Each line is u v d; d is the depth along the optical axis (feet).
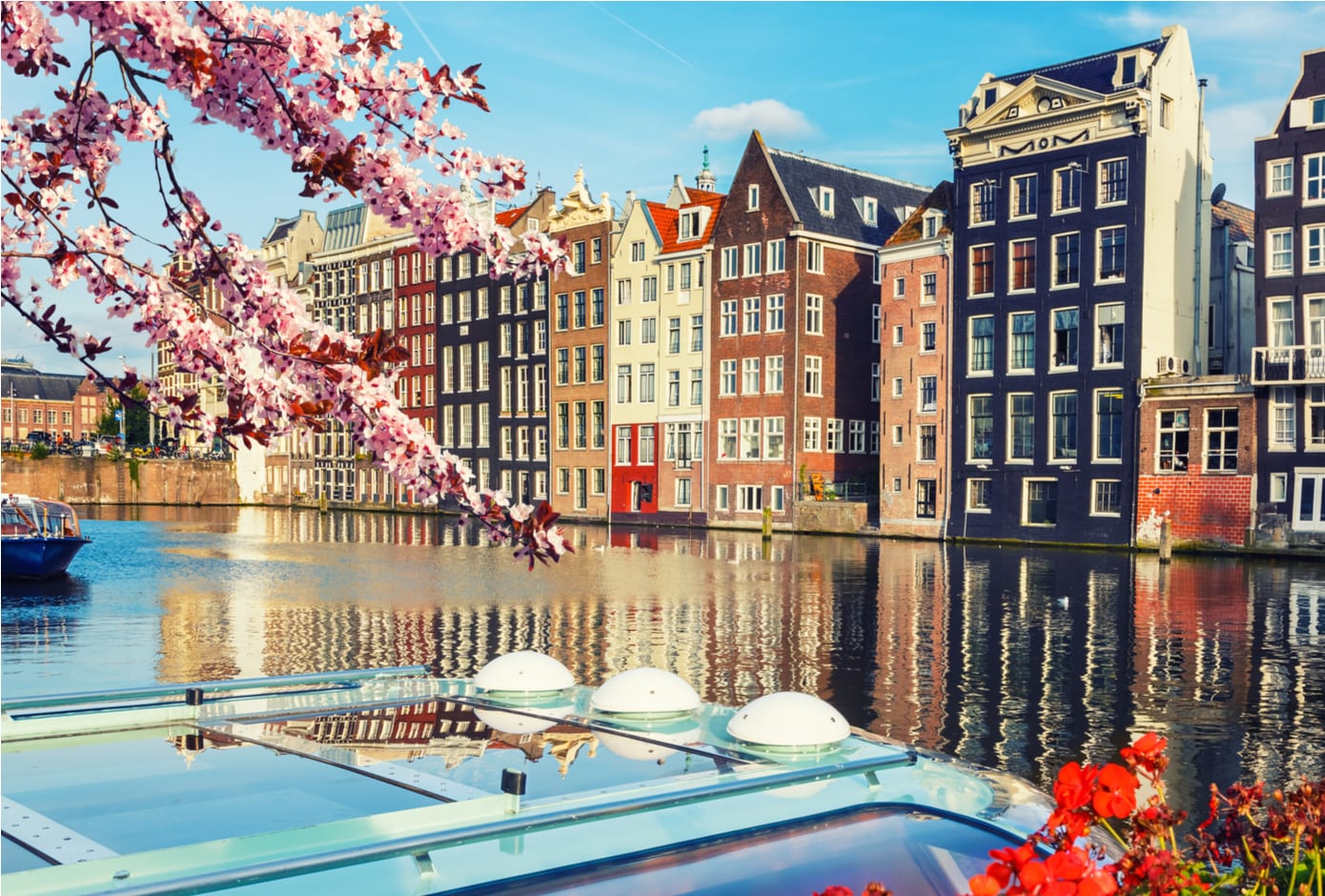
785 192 157.38
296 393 12.69
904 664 50.57
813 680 47.03
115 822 9.10
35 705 11.99
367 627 62.03
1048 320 129.80
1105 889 8.04
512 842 8.83
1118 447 124.16
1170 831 9.68
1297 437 110.63
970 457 137.49
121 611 69.00
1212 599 75.05
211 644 56.13
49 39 10.71
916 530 142.82
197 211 12.91
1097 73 127.75
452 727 12.34
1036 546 128.88
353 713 12.85
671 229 175.73
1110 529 123.95
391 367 12.96
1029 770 33.63
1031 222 131.03
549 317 190.90
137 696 12.67
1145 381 120.98
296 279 251.19
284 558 110.32
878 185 172.86
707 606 70.74
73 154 12.56
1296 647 54.90
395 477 12.42
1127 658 52.11
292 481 254.06
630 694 13.02
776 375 158.92
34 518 92.43
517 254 12.63
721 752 11.55
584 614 67.26
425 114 11.87
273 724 12.14
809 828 9.90
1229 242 141.69
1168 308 125.70
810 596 76.59
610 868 8.80
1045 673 48.44
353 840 8.20
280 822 9.05
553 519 12.12
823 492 158.51
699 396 168.25
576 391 186.80
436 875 8.25
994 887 8.06
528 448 196.13
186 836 8.84
